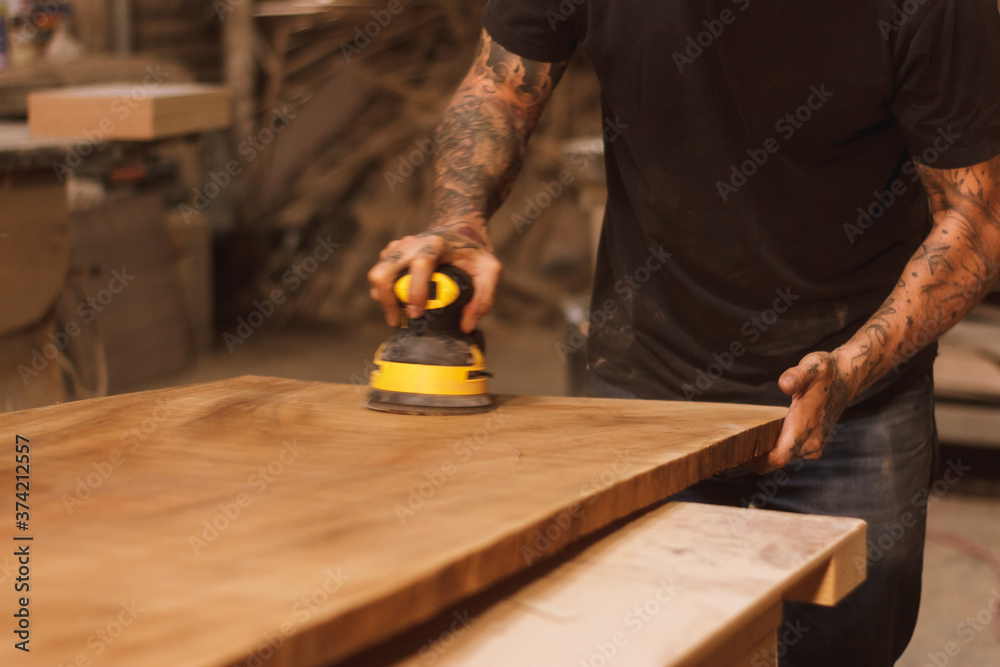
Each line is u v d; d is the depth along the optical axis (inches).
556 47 57.9
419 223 247.6
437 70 247.8
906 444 56.8
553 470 36.4
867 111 49.8
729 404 50.5
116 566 26.2
